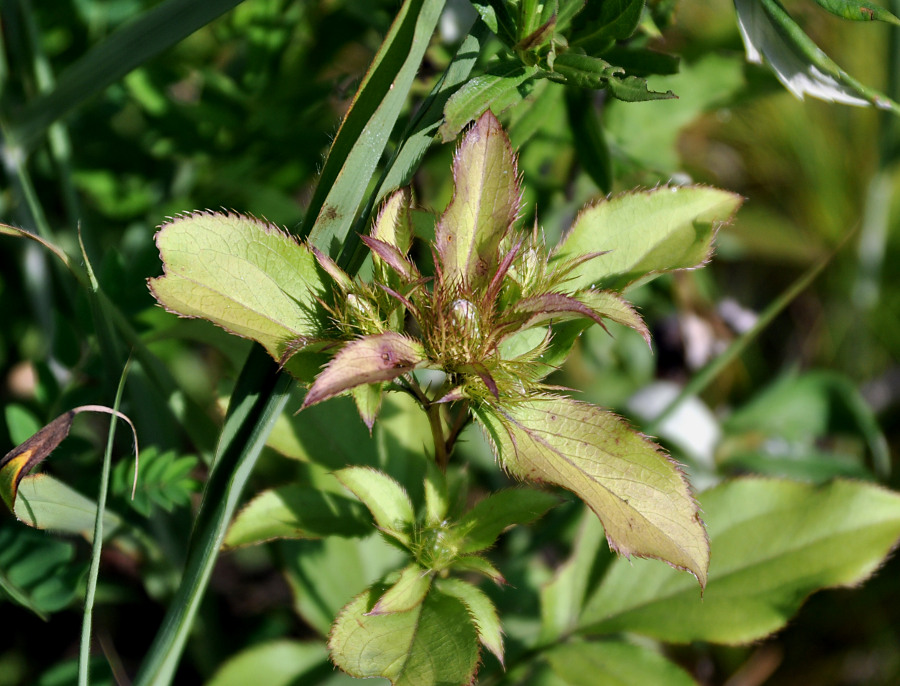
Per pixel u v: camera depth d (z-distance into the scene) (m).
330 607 0.41
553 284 0.34
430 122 0.35
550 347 0.34
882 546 0.38
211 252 0.33
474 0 0.35
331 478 0.39
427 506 0.35
